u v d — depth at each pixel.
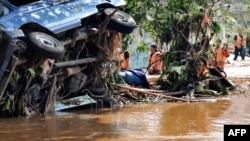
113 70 11.38
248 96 11.73
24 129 8.20
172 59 12.20
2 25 9.17
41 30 9.53
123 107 10.37
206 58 12.12
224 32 13.62
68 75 10.06
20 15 9.57
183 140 7.21
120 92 11.12
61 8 10.16
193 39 12.23
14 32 8.94
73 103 10.12
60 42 9.52
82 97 10.38
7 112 9.32
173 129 7.98
